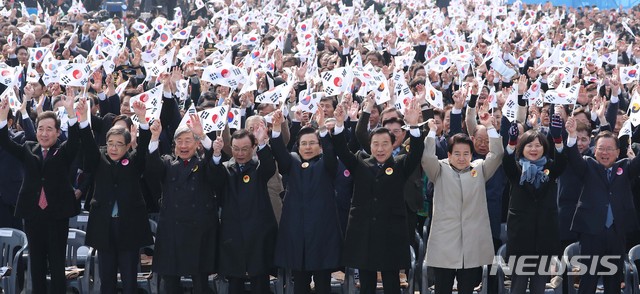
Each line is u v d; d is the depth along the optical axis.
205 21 54.25
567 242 22.42
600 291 21.64
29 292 21.08
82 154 22.31
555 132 19.72
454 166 20.12
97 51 34.84
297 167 20.27
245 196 20.22
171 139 24.42
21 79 30.83
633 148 23.69
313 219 20.00
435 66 34.31
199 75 34.97
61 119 24.58
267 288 20.75
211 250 20.27
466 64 34.41
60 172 20.62
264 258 20.28
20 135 23.50
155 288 21.34
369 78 23.83
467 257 19.80
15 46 38.66
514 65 41.75
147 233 20.58
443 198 20.00
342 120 19.84
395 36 42.62
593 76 37.22
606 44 53.81
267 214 20.44
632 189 22.28
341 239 20.30
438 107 24.88
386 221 19.73
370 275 20.28
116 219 20.27
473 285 20.20
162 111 23.44
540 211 19.81
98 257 20.69
